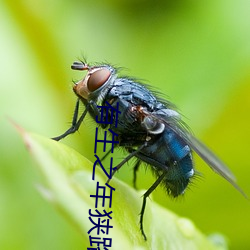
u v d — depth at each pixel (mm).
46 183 99
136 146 116
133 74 128
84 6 129
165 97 126
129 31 130
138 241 107
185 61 128
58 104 124
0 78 123
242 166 125
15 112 122
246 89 124
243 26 128
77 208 99
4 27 125
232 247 125
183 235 111
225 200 124
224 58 127
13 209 117
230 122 124
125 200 108
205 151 118
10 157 119
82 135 122
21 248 117
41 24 126
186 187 117
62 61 126
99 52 128
